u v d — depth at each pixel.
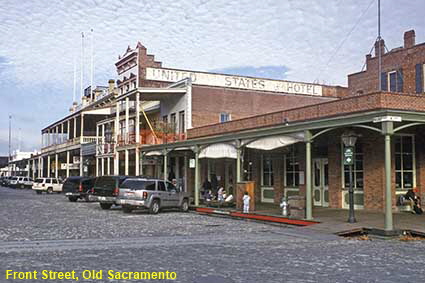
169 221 20.45
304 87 42.84
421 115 16.34
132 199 24.11
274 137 20.83
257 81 41.19
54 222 19.47
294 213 19.30
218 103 35.97
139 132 37.00
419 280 8.72
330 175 23.48
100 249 12.11
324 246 13.13
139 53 43.78
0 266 9.66
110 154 40.56
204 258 10.78
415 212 20.28
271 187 27.72
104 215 23.34
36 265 9.81
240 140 23.30
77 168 60.88
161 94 35.53
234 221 20.75
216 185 29.52
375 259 10.98
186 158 35.31
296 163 25.83
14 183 67.12
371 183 21.30
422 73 29.23
